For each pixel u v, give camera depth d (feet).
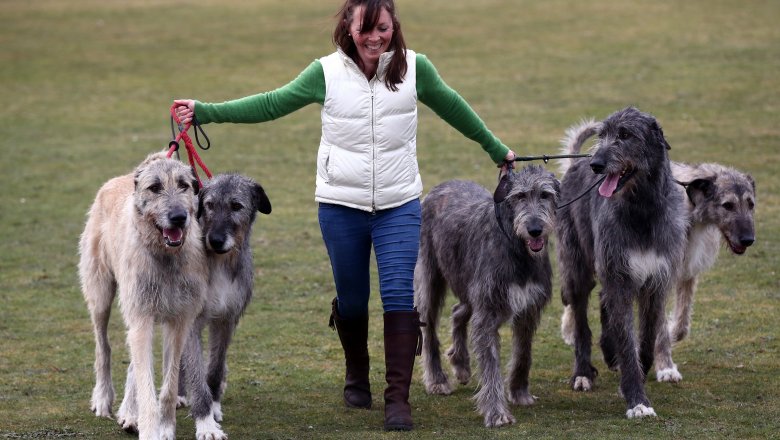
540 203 34.19
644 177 35.50
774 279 52.70
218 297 34.68
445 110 36.04
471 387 40.40
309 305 51.62
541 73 115.55
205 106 34.78
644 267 36.11
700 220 41.47
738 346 43.14
